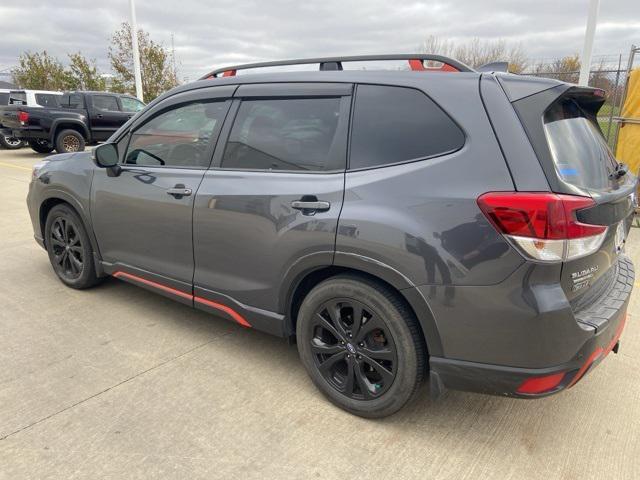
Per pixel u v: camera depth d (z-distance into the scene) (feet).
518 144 6.81
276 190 8.81
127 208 11.44
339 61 8.94
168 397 9.09
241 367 10.20
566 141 7.42
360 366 8.37
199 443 7.89
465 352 7.22
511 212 6.59
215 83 10.34
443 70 7.98
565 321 6.72
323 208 8.15
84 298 13.46
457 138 7.29
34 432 8.04
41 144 51.90
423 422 8.53
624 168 9.11
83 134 49.60
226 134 9.92
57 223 13.85
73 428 8.16
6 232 20.36
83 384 9.44
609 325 7.39
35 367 9.99
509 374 6.99
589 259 7.13
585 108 8.93
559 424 8.55
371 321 8.05
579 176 7.27
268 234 8.92
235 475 7.24
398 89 8.00
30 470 7.24
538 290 6.64
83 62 103.19
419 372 7.84
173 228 10.54
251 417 8.56
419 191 7.32
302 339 9.05
